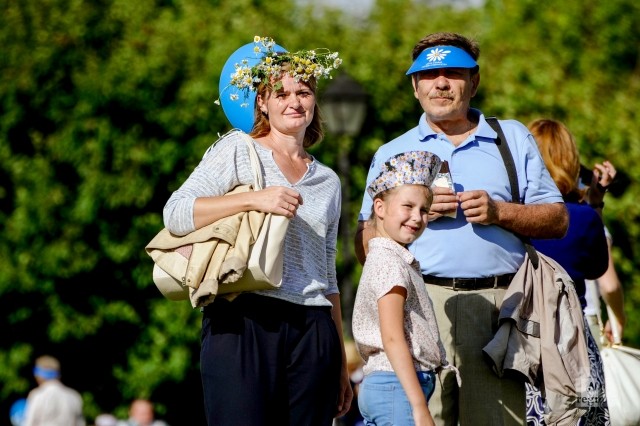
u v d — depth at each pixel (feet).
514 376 43.65
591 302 56.34
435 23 140.46
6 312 125.70
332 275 40.88
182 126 122.31
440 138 45.42
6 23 124.98
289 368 37.60
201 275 36.14
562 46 156.66
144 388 124.06
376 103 126.62
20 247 123.44
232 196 36.94
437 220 44.45
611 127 132.77
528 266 44.29
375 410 39.81
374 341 39.73
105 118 122.52
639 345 128.16
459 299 44.32
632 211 128.36
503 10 161.27
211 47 124.77
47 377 110.83
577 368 43.68
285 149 39.58
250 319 37.01
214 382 36.99
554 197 45.34
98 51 125.80
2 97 123.85
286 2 132.26
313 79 39.73
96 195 122.11
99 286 125.59
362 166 125.80
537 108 132.05
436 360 39.99
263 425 36.88
